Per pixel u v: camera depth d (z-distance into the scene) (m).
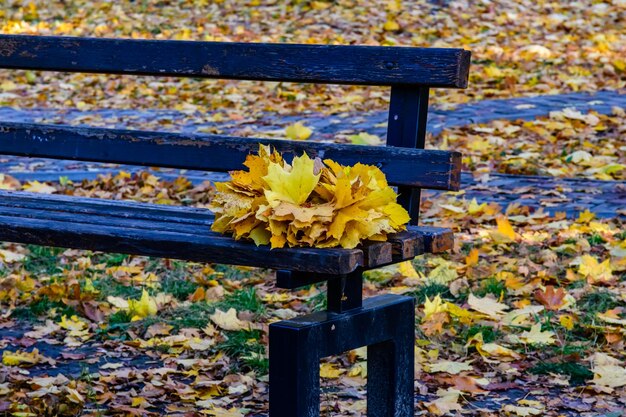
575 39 15.30
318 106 12.41
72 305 6.12
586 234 7.09
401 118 4.14
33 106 13.22
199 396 4.83
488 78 13.20
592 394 4.78
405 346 3.86
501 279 6.27
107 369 5.23
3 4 18.58
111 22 17.27
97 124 11.88
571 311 5.72
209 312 6.00
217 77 4.54
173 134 4.57
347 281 3.61
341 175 3.45
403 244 3.51
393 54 4.11
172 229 3.83
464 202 8.03
